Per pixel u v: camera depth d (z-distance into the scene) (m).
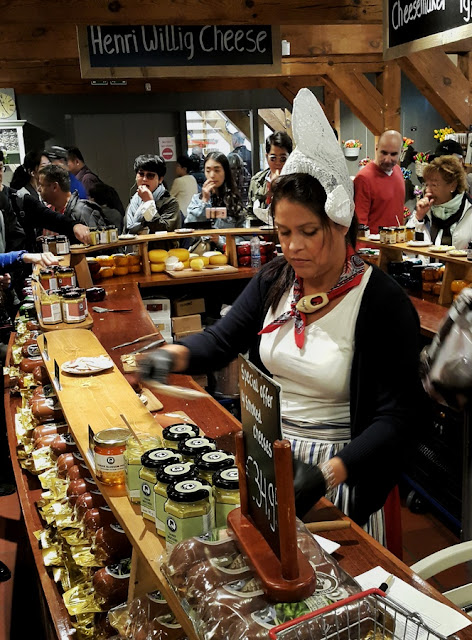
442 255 3.91
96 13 4.39
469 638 1.24
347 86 7.73
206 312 5.12
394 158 5.58
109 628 1.88
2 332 4.86
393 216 5.79
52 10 4.35
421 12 3.74
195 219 5.46
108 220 5.93
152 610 1.60
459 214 4.43
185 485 1.39
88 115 8.95
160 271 4.95
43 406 2.95
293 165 1.73
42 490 2.82
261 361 2.04
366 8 4.81
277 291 2.00
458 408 1.07
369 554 1.53
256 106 9.39
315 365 1.86
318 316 1.87
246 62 4.73
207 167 5.39
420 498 3.71
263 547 1.21
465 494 3.13
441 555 1.68
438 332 1.10
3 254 4.15
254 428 1.21
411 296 4.23
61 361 2.50
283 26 7.11
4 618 2.92
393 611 1.16
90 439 1.80
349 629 1.09
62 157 6.64
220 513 1.39
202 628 1.15
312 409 1.93
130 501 1.63
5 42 6.77
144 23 4.48
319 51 7.26
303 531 1.33
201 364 2.06
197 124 9.48
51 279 3.43
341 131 9.75
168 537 1.40
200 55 4.65
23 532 3.65
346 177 1.73
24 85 8.53
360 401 1.83
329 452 1.91
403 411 1.74
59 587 2.18
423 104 9.67
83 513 2.16
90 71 4.50
